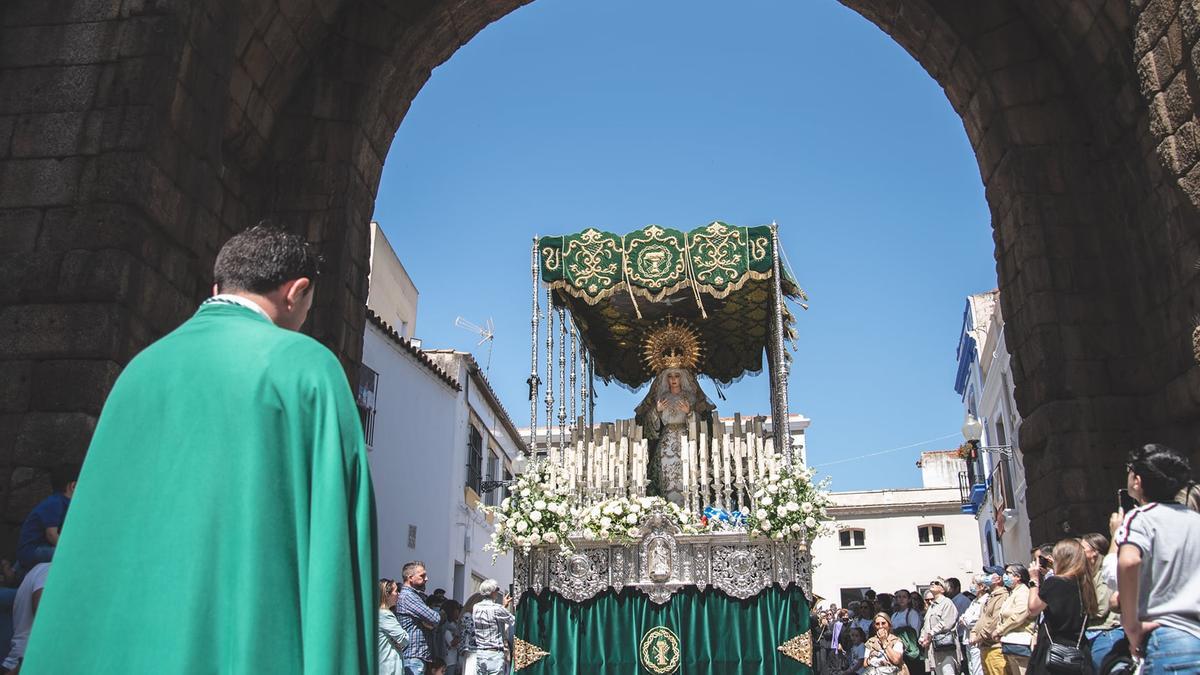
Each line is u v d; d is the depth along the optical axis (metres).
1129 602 3.73
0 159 7.18
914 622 11.19
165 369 1.88
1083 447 9.57
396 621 7.49
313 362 1.90
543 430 24.09
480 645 10.34
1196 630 3.63
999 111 10.82
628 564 8.27
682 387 10.44
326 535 1.73
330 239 10.13
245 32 9.34
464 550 21.69
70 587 1.72
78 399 6.59
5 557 6.32
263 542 1.71
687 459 9.16
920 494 37.44
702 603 8.10
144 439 1.82
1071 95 10.73
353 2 10.95
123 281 6.86
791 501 8.09
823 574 37.25
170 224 7.39
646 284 9.45
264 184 10.38
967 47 11.00
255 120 10.08
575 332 10.75
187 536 1.71
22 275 6.82
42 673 1.66
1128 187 10.05
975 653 10.20
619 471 9.31
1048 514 9.80
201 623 1.66
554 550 8.38
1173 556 3.70
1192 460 9.05
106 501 1.78
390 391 17.31
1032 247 10.26
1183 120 7.70
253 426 1.78
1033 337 10.13
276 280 2.16
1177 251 8.73
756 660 7.89
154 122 7.21
